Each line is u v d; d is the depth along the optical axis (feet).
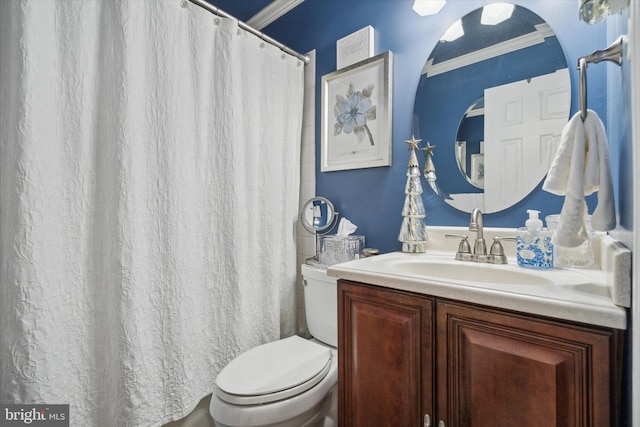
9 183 2.91
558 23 3.38
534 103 3.52
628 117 1.70
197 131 4.25
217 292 4.51
